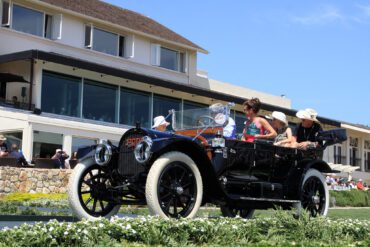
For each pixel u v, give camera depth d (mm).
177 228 5246
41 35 24891
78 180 6727
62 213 9469
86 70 23609
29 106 21172
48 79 22344
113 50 28438
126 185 6418
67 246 4586
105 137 23438
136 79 24484
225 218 6211
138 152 6148
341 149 41531
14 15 23828
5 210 9656
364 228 6496
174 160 6289
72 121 22031
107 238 4773
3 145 17750
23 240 4375
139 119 26031
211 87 33969
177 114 7742
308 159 8094
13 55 21375
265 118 8406
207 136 7297
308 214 6324
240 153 7168
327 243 5723
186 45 31984
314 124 8625
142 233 5074
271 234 5840
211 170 6566
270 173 7719
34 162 18328
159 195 6164
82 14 26297
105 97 24547
